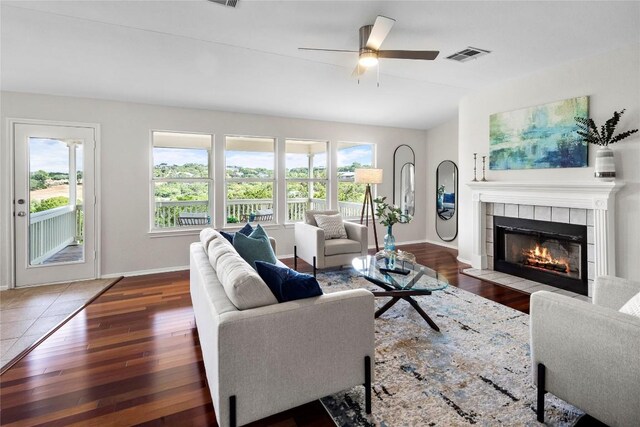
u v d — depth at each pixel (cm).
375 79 430
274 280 174
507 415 173
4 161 379
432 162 660
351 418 173
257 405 153
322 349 166
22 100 385
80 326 286
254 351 150
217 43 329
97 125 421
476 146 478
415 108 543
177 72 379
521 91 415
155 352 242
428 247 626
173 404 185
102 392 195
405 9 264
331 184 582
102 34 305
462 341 254
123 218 440
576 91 360
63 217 411
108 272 434
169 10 269
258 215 562
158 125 454
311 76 414
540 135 392
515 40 316
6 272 384
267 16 276
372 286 389
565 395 155
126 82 391
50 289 384
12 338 263
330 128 575
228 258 201
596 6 258
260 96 458
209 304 170
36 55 328
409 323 287
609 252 327
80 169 416
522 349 242
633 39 310
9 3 262
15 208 386
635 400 130
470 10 265
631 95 317
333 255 433
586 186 337
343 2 255
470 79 429
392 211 400
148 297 359
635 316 138
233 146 532
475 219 472
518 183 404
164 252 466
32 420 171
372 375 181
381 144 623
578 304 152
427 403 183
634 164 316
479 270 463
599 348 141
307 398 164
